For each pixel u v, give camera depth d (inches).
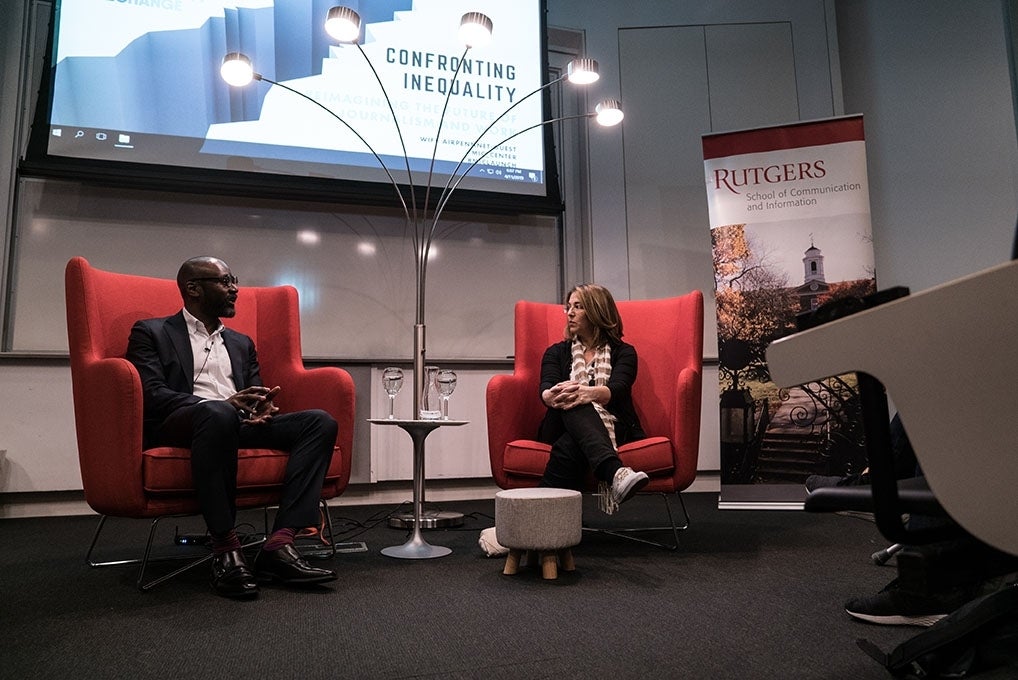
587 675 44.5
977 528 21.9
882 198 158.9
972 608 40.7
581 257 159.5
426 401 92.5
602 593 66.4
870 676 44.0
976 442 22.0
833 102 169.9
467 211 150.3
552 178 153.8
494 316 151.7
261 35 138.3
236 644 50.9
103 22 130.5
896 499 27.4
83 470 68.9
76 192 129.3
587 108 164.2
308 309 140.0
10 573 75.5
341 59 142.9
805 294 124.5
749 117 169.6
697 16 171.6
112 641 51.7
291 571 68.1
